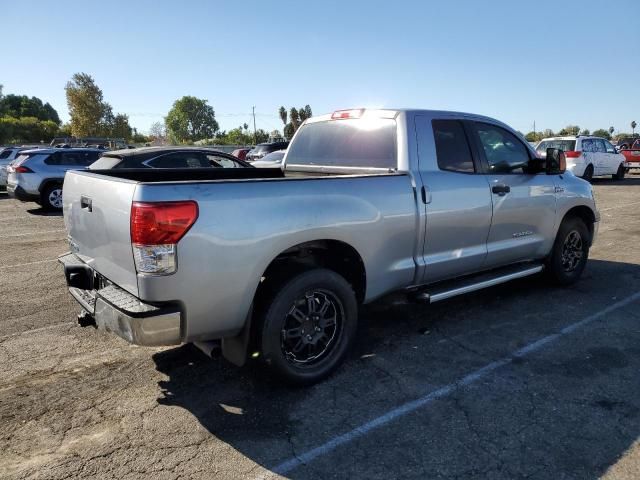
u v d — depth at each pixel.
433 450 2.81
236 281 3.06
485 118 4.84
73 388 3.54
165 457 2.77
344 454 2.79
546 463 2.69
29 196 13.10
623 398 3.32
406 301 4.30
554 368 3.76
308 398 3.39
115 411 3.25
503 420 3.09
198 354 4.09
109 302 3.03
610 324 4.62
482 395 3.39
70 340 4.39
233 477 2.61
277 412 3.22
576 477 2.58
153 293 2.84
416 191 4.05
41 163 13.21
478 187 4.51
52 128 74.12
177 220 2.82
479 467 2.66
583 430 2.97
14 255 7.82
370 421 3.10
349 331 3.71
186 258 2.87
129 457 2.77
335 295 3.58
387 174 3.96
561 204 5.41
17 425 3.08
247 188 3.11
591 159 19.12
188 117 110.00
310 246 3.53
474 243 4.59
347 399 3.37
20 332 4.57
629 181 21.05
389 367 3.82
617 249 7.84
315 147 5.02
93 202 3.29
